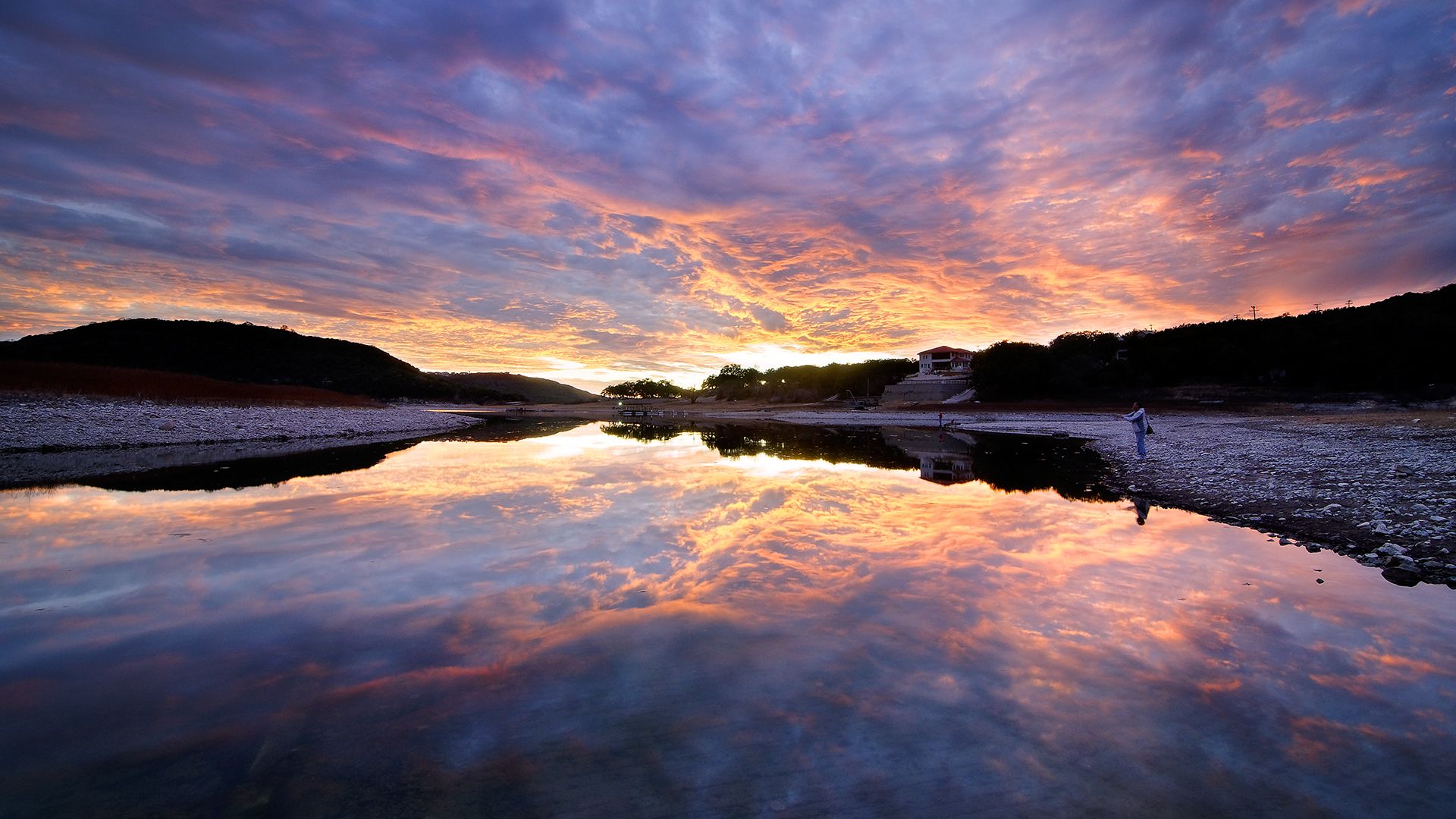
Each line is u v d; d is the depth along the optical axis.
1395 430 17.17
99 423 21.89
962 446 22.70
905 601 4.81
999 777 2.59
